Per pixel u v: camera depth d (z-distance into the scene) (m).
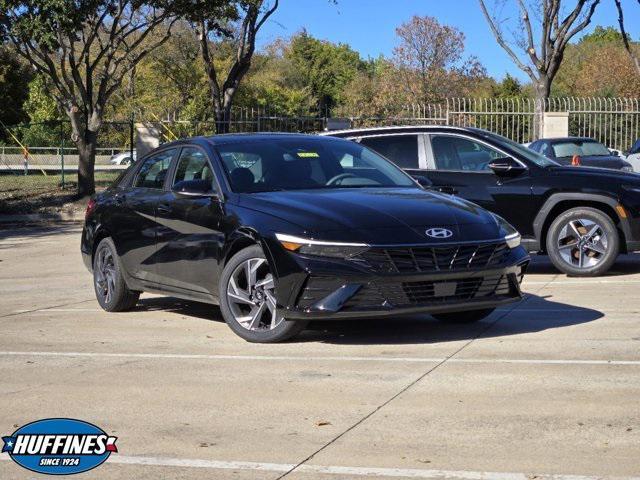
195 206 7.99
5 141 44.09
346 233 6.87
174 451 4.73
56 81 26.81
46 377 6.46
